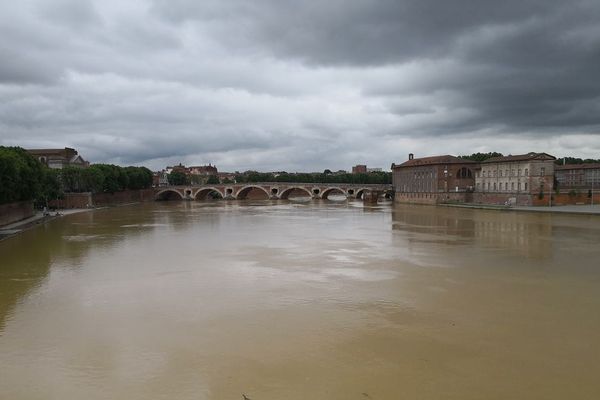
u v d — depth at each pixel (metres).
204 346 34.44
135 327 38.62
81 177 199.75
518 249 74.94
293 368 30.66
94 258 70.38
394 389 27.75
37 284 53.66
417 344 34.38
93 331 37.81
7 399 27.09
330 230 104.56
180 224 123.25
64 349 34.16
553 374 29.47
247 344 34.69
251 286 51.50
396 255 70.06
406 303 44.59
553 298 46.03
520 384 28.17
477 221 121.12
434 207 181.12
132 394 27.58
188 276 56.94
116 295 48.44
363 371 30.11
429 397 26.83
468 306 43.50
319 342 34.94
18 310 43.72
